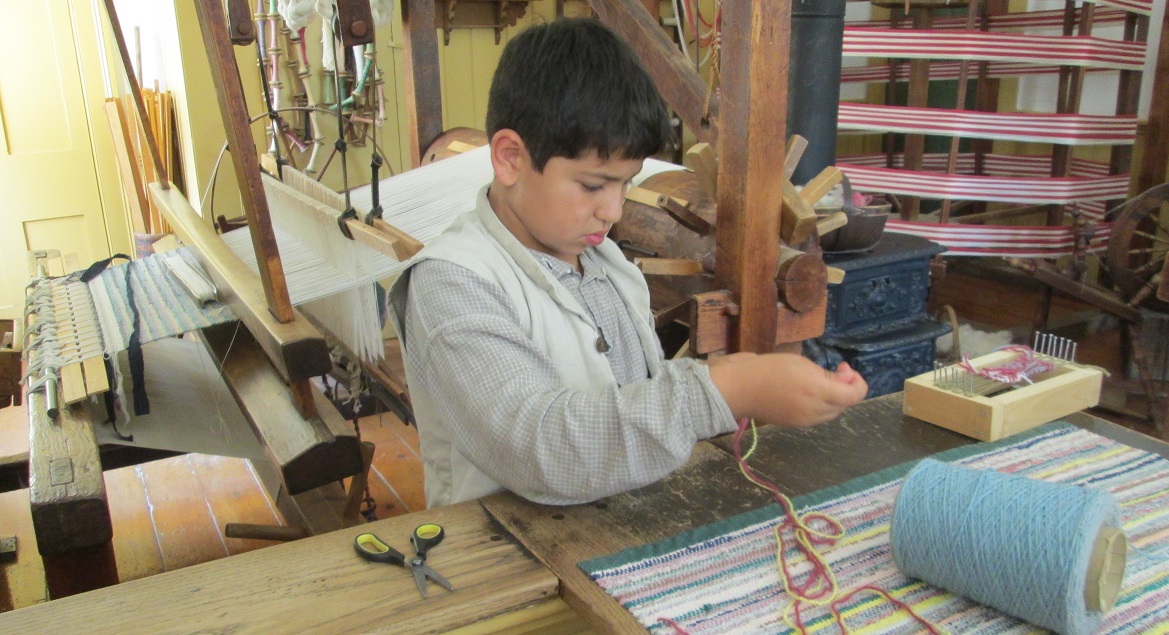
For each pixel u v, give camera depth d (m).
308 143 3.18
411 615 0.70
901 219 3.63
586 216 0.83
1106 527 0.69
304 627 0.69
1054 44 3.09
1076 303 3.96
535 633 0.77
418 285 0.87
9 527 2.19
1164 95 3.53
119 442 1.63
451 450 0.94
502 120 0.82
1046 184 3.20
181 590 0.74
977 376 1.15
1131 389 3.04
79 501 1.14
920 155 3.49
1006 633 0.69
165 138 3.25
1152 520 0.85
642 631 0.68
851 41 3.16
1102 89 3.93
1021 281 4.22
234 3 1.60
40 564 2.02
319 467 1.26
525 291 0.89
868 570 0.77
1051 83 4.09
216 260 1.75
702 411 0.75
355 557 0.79
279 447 1.27
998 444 1.04
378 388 2.12
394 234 1.15
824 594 0.73
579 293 0.95
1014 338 3.48
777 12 1.11
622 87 0.77
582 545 0.81
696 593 0.73
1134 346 2.89
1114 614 0.71
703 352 1.22
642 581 0.74
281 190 1.73
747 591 0.73
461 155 2.09
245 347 1.68
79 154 3.76
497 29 3.60
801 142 1.29
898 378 2.46
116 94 3.70
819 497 0.90
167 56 3.16
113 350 1.60
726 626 0.69
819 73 2.44
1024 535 0.67
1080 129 3.15
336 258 1.55
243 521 2.45
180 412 1.78
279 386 1.49
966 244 3.29
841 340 2.39
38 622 0.69
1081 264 3.11
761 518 0.86
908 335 2.45
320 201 1.60
